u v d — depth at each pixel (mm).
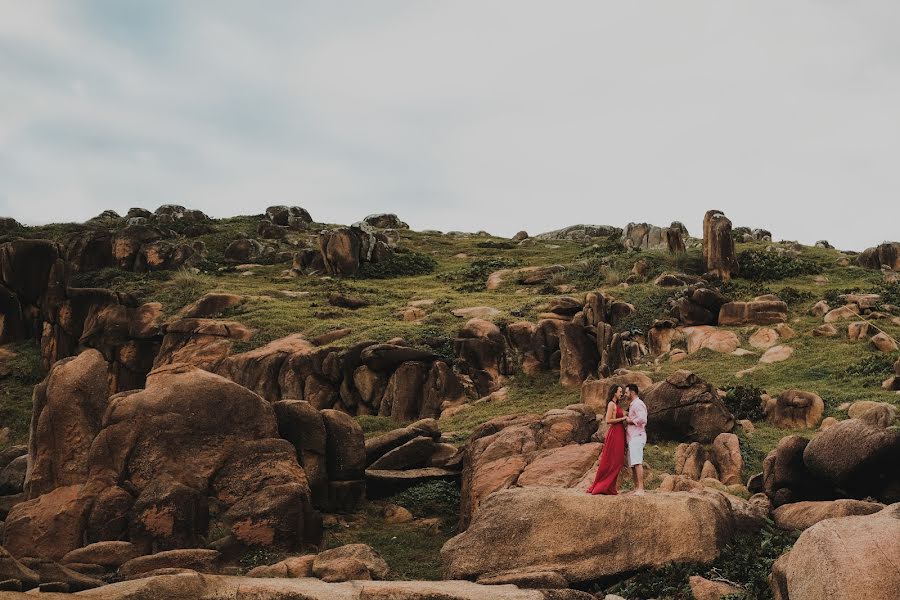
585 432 21922
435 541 19391
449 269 53062
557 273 45188
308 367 33406
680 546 14188
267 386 33844
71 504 17562
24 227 60969
